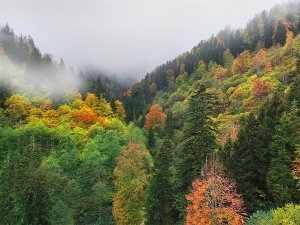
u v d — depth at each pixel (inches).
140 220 1813.5
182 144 1513.3
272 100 1551.4
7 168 1935.3
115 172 2034.9
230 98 3902.6
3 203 1766.7
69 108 3727.9
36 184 1676.9
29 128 3038.9
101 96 4131.4
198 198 1016.9
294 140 1262.3
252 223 1095.6
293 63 3922.2
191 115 1363.2
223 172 1203.2
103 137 2876.5
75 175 2488.9
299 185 1191.6
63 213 1694.1
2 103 3843.5
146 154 2315.5
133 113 5265.8
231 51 7524.6
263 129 1412.4
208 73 6520.7
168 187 1562.5
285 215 944.3
